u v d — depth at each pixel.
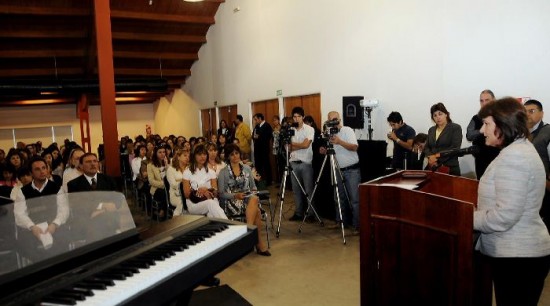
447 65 4.94
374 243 2.15
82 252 1.26
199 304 2.26
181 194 4.19
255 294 2.99
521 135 1.62
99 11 5.79
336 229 4.61
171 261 1.27
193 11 9.77
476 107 4.68
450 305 1.84
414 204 1.97
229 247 1.51
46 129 14.23
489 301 2.10
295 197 5.09
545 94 4.05
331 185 4.84
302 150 4.92
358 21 6.11
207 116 11.51
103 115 5.86
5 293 1.06
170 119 14.12
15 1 8.16
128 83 9.93
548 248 1.62
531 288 1.64
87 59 10.58
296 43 7.46
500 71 4.41
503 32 4.34
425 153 4.13
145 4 9.09
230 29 9.54
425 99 5.24
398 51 5.54
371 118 6.02
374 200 2.13
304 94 7.43
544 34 4.01
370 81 6.01
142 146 7.01
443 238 1.85
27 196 3.30
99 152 10.38
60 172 6.04
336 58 6.59
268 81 8.37
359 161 4.52
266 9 8.19
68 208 1.33
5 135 13.69
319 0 6.82
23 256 1.18
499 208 1.59
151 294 1.13
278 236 4.40
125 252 1.32
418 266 1.98
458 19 4.77
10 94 9.10
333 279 3.21
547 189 2.85
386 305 2.13
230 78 9.78
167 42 10.58
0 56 9.70
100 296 1.03
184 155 4.53
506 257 1.63
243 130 8.50
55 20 9.02
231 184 4.10
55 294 1.03
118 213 1.46
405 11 5.39
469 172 4.76
